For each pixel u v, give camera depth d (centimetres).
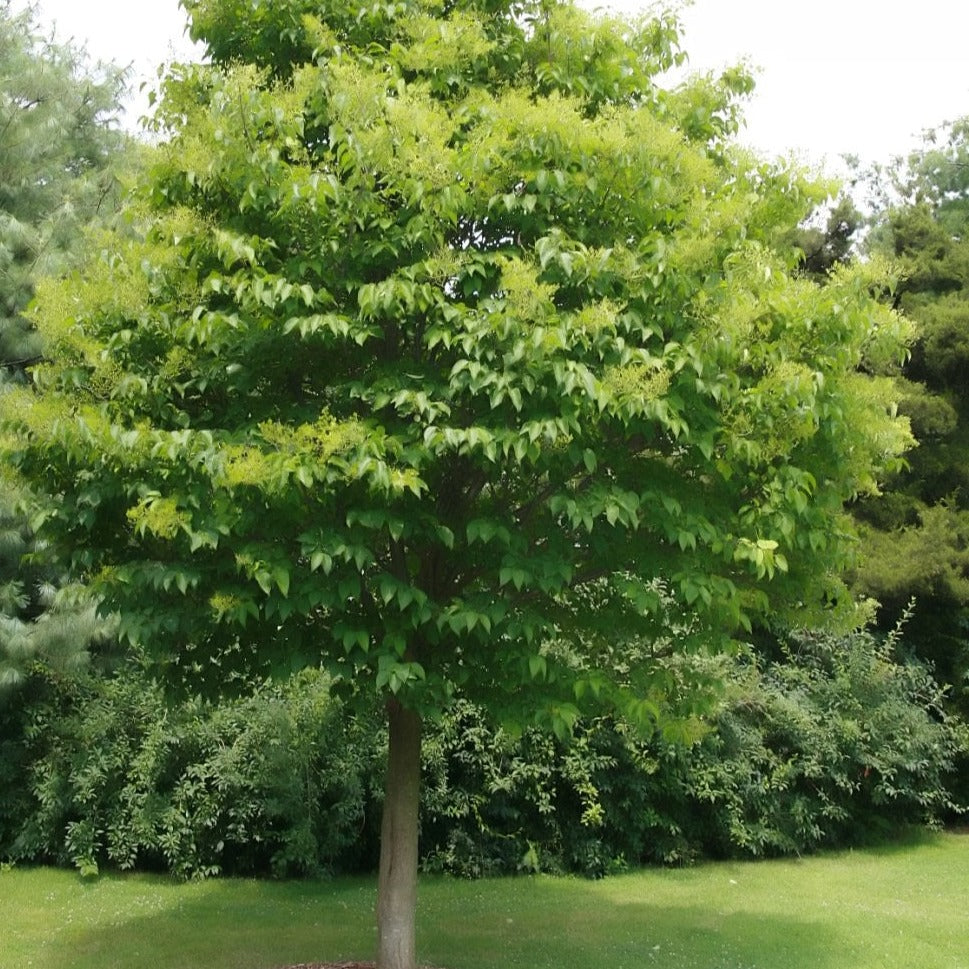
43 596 907
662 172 474
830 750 1051
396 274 447
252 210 478
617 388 420
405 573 496
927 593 1284
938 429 1370
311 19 494
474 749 930
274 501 430
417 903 820
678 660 673
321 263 454
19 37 1088
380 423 454
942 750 1124
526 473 487
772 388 451
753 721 1066
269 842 915
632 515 432
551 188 453
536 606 513
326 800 919
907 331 508
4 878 884
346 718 912
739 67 568
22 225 959
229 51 536
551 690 489
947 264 1517
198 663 543
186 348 477
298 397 508
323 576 450
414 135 451
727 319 447
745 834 999
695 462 477
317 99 473
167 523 421
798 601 565
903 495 1395
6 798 942
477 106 486
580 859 935
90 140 1210
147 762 884
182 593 472
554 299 471
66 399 479
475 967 625
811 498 501
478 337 423
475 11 533
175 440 422
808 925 743
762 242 539
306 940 688
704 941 695
